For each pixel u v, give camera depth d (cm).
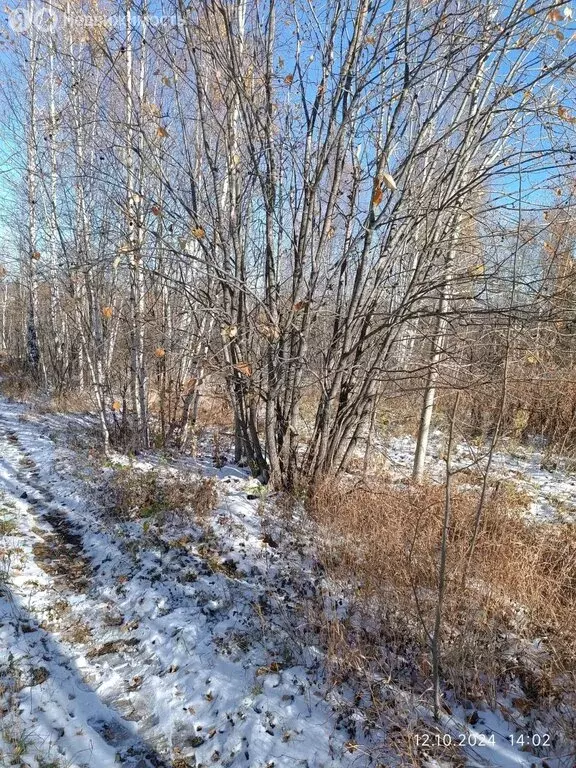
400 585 370
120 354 942
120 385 948
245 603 378
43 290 1549
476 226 530
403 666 318
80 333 820
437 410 870
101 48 517
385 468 690
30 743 269
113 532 493
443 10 432
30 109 1088
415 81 449
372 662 316
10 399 1294
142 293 784
